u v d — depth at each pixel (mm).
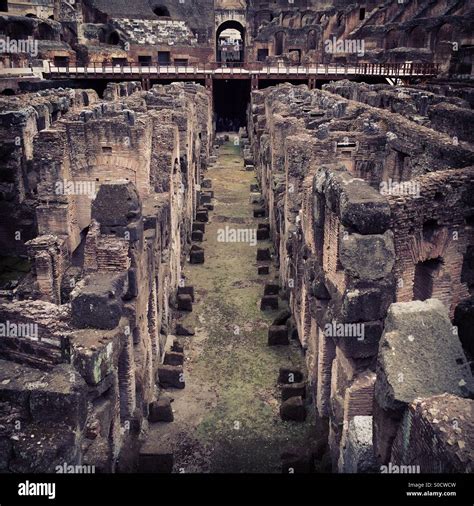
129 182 13766
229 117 72000
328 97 31938
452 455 6379
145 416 15148
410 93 32562
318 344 14820
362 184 11633
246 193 39562
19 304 11273
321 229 13414
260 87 65438
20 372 10320
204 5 86812
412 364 8203
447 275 12438
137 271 13680
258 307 22312
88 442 10336
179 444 14562
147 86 61875
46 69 60594
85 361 10398
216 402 16328
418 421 7223
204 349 19203
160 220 18312
